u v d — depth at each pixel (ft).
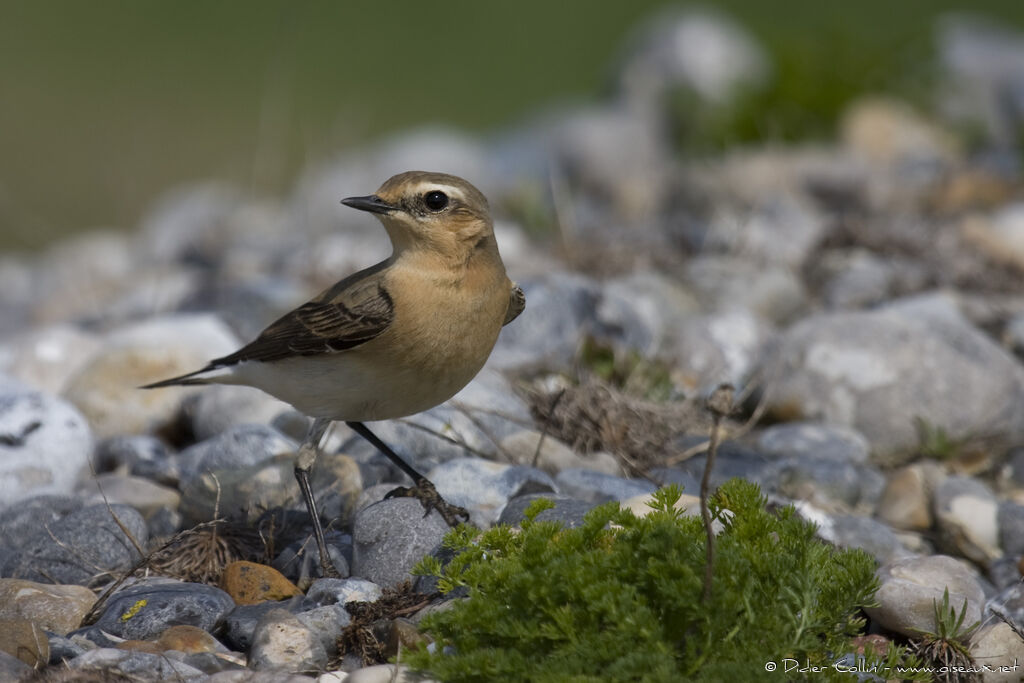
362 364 29.55
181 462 36.27
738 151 74.13
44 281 72.18
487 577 23.97
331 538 31.60
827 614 24.03
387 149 82.48
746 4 123.75
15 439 34.86
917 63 80.48
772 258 55.98
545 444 36.37
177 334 43.62
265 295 50.72
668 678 21.45
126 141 92.38
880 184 65.82
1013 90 79.15
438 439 36.40
